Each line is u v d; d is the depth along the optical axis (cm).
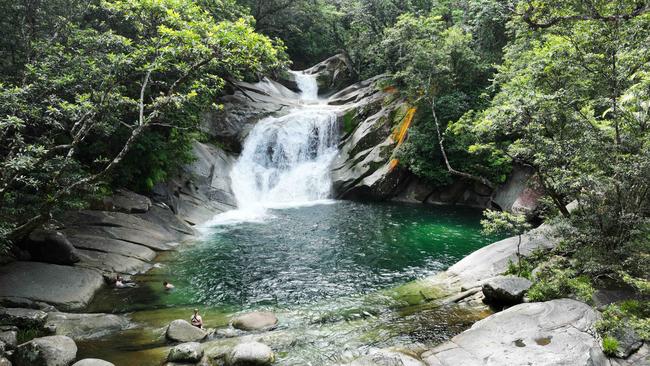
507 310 891
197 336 877
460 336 814
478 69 2597
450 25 3434
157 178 1827
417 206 2450
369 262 1455
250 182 2531
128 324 959
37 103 1088
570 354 711
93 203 1540
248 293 1176
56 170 1067
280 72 3575
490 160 2280
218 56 1137
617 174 918
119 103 1159
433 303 1080
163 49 1105
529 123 1123
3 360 725
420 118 2644
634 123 995
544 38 1838
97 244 1367
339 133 2867
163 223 1700
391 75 3061
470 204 2528
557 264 1088
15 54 1293
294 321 984
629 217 930
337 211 2267
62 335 836
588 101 1136
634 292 924
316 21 3850
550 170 1062
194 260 1445
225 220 2012
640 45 993
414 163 2528
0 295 998
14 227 1028
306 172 2708
